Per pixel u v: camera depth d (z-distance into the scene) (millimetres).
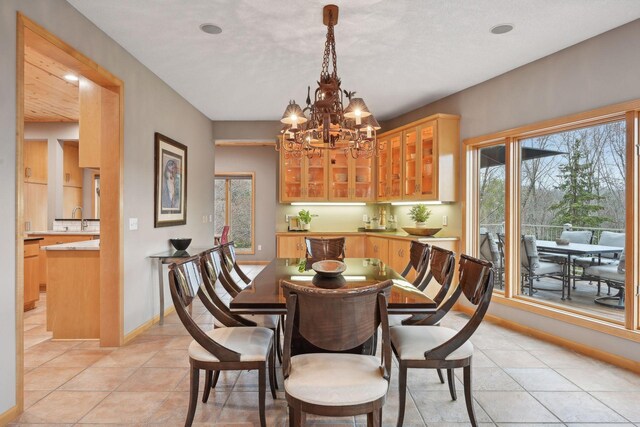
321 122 2592
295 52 3367
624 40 2832
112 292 3215
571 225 3391
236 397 2363
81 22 2697
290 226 6191
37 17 2277
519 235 3883
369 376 1621
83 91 3580
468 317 4176
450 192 4430
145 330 3672
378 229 5887
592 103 3043
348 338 1513
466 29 2924
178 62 3598
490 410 2197
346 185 5828
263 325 2455
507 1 2543
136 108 3514
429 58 3477
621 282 3004
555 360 2943
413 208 5168
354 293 1457
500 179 4086
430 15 2715
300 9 2639
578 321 3131
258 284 2342
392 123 5750
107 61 3033
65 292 3389
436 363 1948
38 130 6133
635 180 2818
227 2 2553
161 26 2898
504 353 3092
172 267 1896
